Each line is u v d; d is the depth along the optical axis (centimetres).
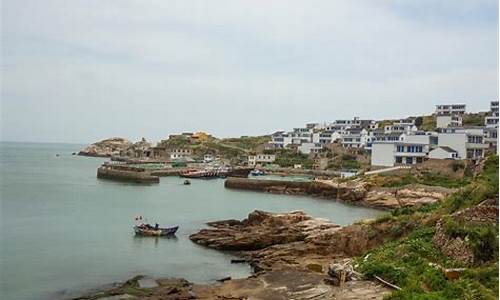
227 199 9362
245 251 4891
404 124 13875
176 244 5147
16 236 5312
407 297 2389
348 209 8200
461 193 3959
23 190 9756
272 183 10919
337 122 18238
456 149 10012
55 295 3384
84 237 5344
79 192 9688
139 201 8556
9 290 3478
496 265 2528
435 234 3241
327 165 13812
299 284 3250
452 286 2389
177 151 19475
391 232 4131
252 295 3098
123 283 3662
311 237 4884
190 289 3425
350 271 3075
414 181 8894
